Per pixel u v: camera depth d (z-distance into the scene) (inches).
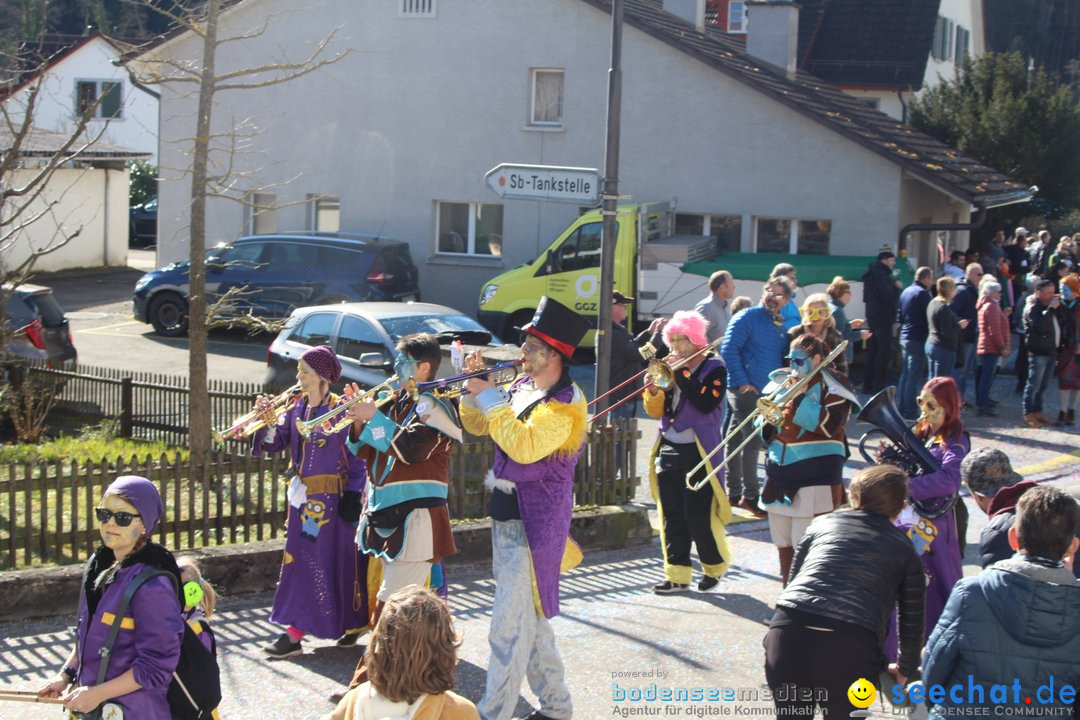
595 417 366.3
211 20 421.4
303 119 892.6
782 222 792.3
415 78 866.8
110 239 1221.1
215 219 919.0
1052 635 157.3
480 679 251.9
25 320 561.6
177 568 165.8
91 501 314.2
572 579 329.4
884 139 782.5
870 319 610.9
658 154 809.5
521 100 845.8
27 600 281.0
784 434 281.6
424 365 234.4
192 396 441.4
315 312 518.3
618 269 707.4
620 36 378.3
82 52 1510.8
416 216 878.4
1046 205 1195.9
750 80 775.1
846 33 1234.0
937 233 908.0
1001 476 226.1
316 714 232.5
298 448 257.3
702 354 306.8
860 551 184.9
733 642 277.4
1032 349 559.5
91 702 155.3
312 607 256.2
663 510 313.7
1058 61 2504.9
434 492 238.1
